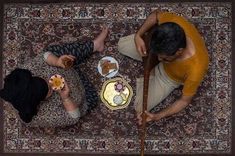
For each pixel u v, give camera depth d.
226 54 2.81
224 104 2.81
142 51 2.46
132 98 2.82
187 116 2.82
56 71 2.39
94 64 2.84
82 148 2.84
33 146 2.85
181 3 2.80
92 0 2.83
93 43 2.76
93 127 2.84
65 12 2.84
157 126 2.82
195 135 2.81
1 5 2.84
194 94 2.63
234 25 2.79
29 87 2.07
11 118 2.86
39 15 2.85
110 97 2.83
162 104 2.81
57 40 2.85
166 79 2.63
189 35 2.21
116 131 2.83
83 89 2.65
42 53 2.45
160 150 2.82
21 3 2.84
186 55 2.19
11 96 2.07
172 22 2.07
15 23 2.85
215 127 2.81
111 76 2.83
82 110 2.69
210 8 2.80
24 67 2.37
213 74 2.81
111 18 2.83
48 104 2.42
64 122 2.54
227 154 2.81
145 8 2.81
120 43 2.75
